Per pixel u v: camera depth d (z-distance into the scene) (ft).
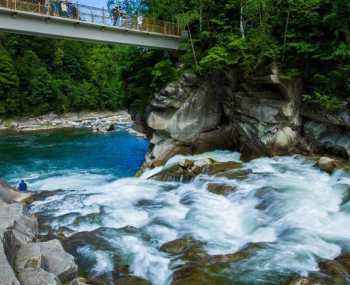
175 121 94.43
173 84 92.53
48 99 254.27
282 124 82.94
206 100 95.55
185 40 101.50
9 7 72.59
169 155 96.17
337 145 75.72
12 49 259.19
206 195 64.18
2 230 31.19
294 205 54.44
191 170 76.79
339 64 76.13
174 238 48.52
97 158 125.18
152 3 120.47
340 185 60.64
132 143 156.76
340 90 76.69
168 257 43.24
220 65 86.17
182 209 59.77
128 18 95.91
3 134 190.19
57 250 33.86
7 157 127.75
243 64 84.43
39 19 79.10
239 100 88.99
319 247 42.88
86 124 231.50
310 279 35.58
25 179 97.60
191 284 36.06
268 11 90.58
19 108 238.07
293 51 83.10
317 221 49.57
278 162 78.79
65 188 85.40
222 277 37.04
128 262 42.68
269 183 64.85
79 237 49.01
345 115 72.79
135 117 113.60
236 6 96.07
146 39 99.30
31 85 245.24
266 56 82.28
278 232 47.98
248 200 59.26
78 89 283.59
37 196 70.18
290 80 81.82
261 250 42.39
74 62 304.09
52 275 28.12
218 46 89.51
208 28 99.04
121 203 64.03
